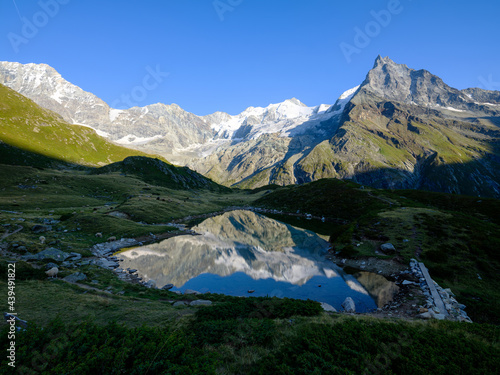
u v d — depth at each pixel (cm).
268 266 4238
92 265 3525
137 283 3197
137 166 18962
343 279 3538
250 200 17388
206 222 9106
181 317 1758
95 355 852
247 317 1684
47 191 9375
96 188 11562
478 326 1477
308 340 1223
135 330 1067
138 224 6819
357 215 8925
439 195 9575
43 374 741
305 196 12812
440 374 977
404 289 2973
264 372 1012
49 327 1032
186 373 830
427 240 4206
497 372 1003
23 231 4478
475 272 3167
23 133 19775
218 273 3881
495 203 7575
